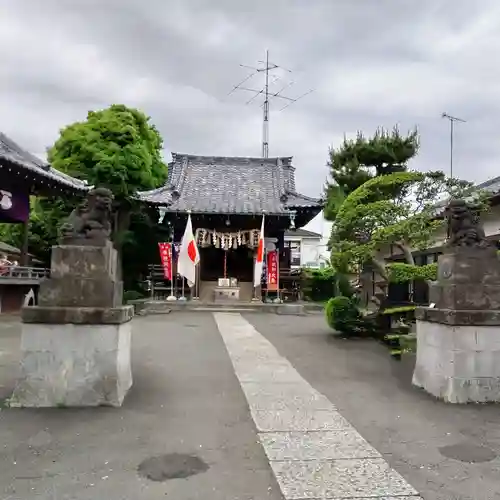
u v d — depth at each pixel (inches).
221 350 425.7
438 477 165.3
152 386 289.6
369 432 210.8
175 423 220.4
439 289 283.9
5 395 264.1
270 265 957.2
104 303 249.8
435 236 578.6
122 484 158.2
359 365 360.8
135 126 1026.1
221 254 1060.5
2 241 1194.0
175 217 966.4
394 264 418.9
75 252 251.6
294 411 241.3
